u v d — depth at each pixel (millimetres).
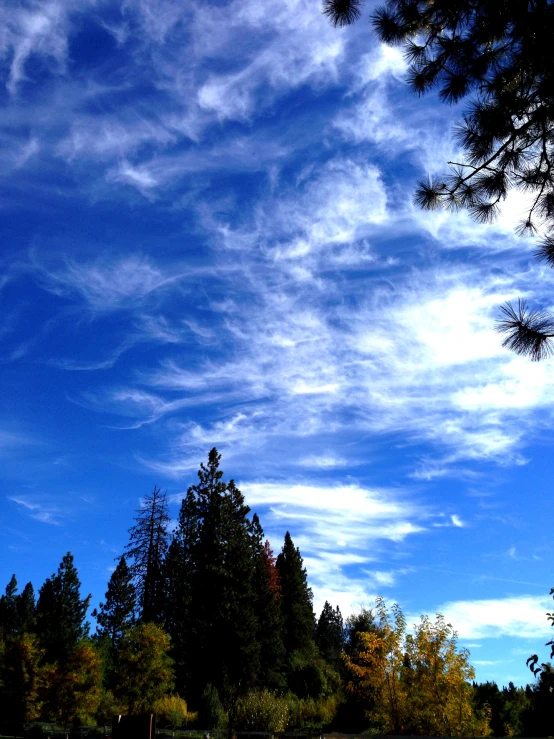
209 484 40344
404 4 6387
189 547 41375
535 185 6504
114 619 47500
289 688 37156
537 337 5250
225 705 30219
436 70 6594
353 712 23344
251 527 40969
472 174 6633
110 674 29578
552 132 6246
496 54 6320
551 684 5730
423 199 6926
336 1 6527
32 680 29234
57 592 50188
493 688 20219
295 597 49250
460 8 6090
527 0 5535
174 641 38062
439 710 15430
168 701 29109
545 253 5695
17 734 23938
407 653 16578
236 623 34000
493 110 6160
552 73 5703
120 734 5719
